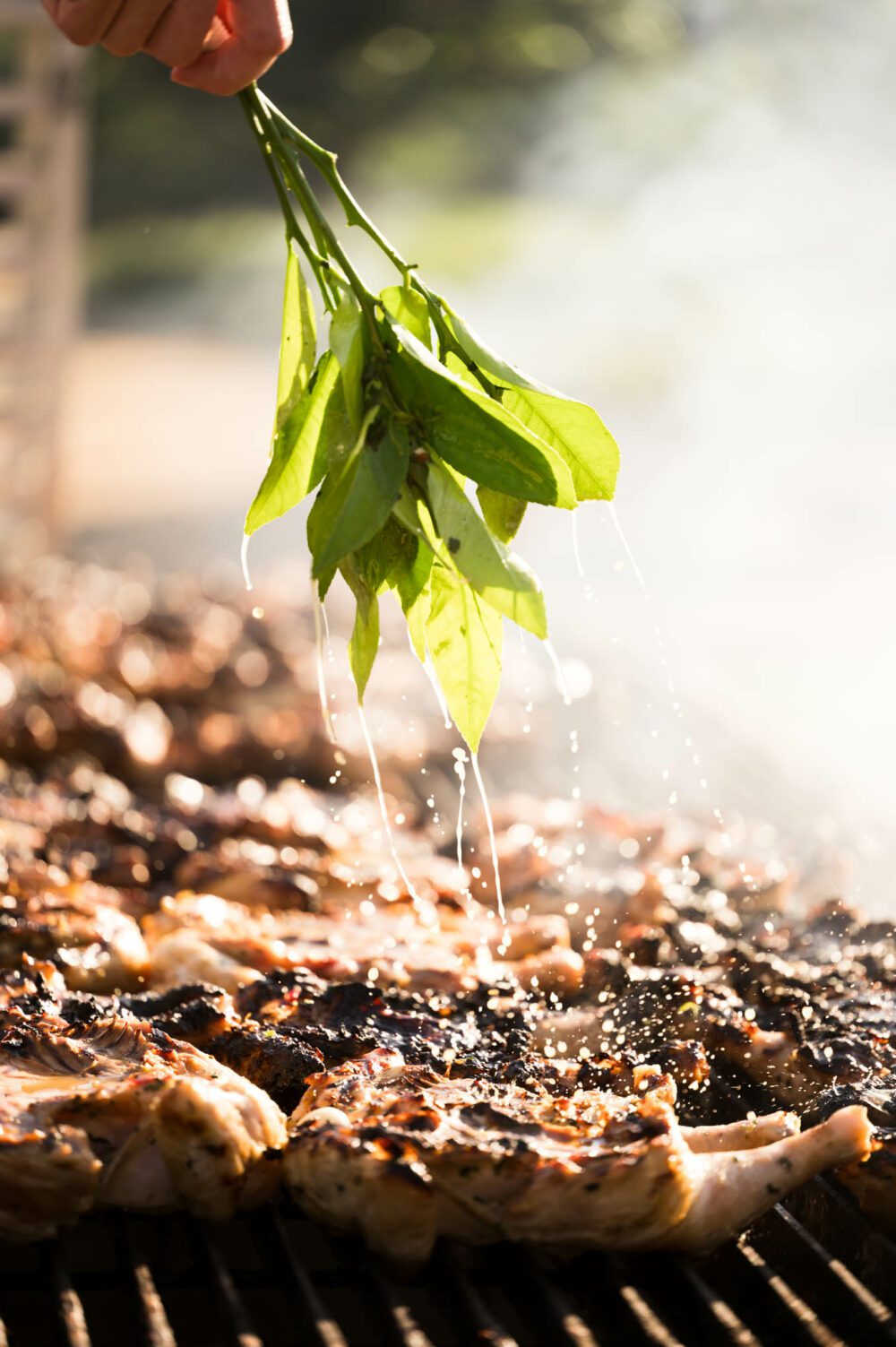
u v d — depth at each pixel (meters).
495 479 1.25
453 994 1.52
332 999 1.45
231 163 11.66
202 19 1.31
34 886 1.64
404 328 1.27
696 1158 1.29
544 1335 1.26
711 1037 1.45
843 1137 1.30
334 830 1.86
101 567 3.46
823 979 1.54
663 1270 1.29
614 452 1.29
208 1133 1.27
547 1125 1.30
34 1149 1.25
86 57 3.69
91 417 8.26
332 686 2.43
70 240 3.81
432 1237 1.27
